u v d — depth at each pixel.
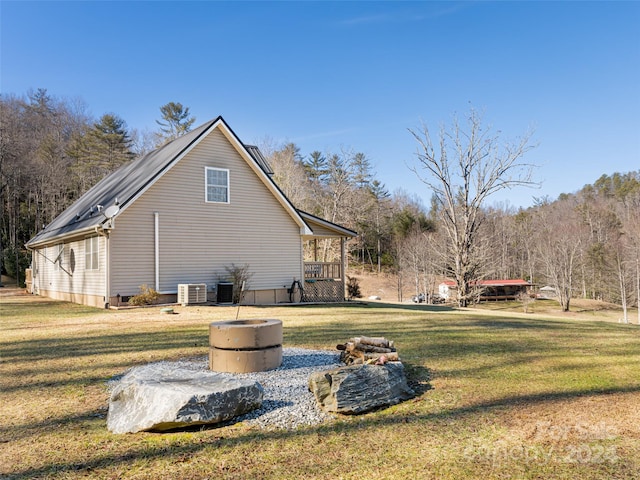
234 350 5.66
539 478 3.19
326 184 50.62
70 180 40.81
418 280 38.75
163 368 5.01
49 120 46.50
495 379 5.64
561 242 38.31
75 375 5.75
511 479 3.17
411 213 50.03
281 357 6.08
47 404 4.72
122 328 9.16
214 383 4.43
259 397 4.50
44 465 3.37
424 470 3.31
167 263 14.19
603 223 45.09
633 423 4.25
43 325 9.86
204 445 3.73
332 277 18.73
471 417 4.40
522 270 46.53
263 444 3.76
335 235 18.23
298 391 5.03
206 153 15.09
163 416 3.89
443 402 4.83
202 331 8.75
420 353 6.94
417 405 4.75
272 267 16.50
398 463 3.42
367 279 46.84
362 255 50.62
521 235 47.03
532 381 5.58
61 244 18.08
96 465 3.37
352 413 4.46
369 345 5.95
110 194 16.30
